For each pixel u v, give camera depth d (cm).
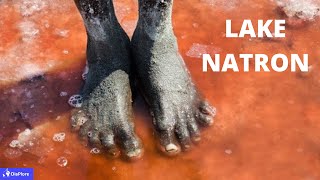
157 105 184
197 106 189
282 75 208
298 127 190
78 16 232
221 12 232
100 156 181
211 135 187
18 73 208
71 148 184
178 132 182
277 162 180
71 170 179
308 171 177
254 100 199
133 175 178
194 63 212
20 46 219
